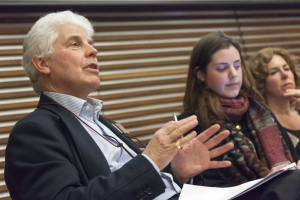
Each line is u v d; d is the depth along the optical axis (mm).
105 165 1412
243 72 2721
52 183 1225
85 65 1674
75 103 1653
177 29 3732
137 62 3484
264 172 2229
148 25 3602
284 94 2838
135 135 3334
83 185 1340
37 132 1381
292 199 1182
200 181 1932
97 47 3352
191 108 2590
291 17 4246
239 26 4020
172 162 1854
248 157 2303
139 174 1236
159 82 3525
